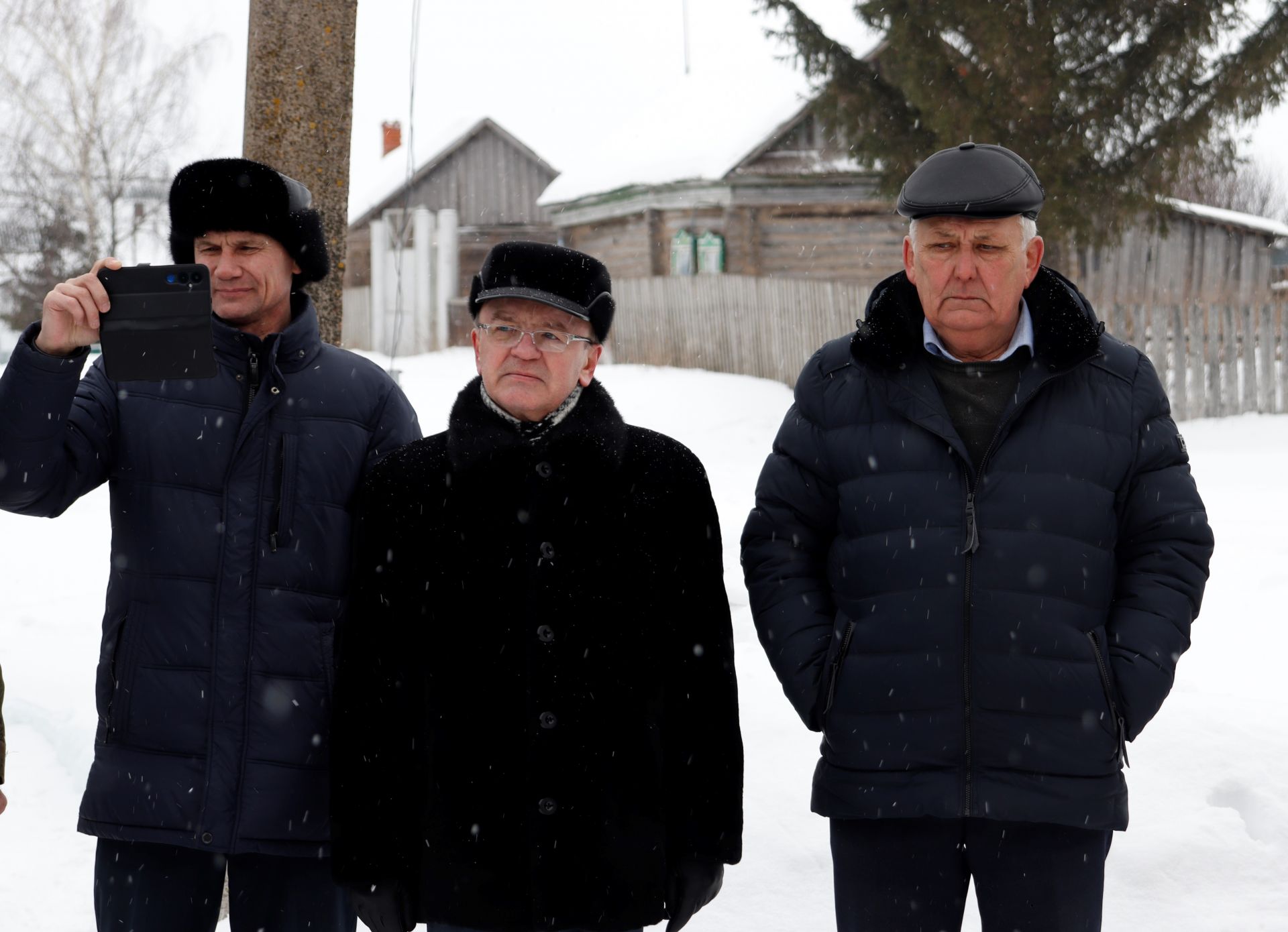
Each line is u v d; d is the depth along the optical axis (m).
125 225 31.44
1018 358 2.74
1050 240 14.89
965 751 2.61
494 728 2.51
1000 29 13.49
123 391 2.83
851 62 14.82
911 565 2.66
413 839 2.55
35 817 4.54
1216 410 16.20
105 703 2.77
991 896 2.67
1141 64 13.96
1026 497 2.64
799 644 2.78
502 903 2.47
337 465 2.88
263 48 4.41
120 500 2.82
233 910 2.82
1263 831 3.86
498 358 2.50
